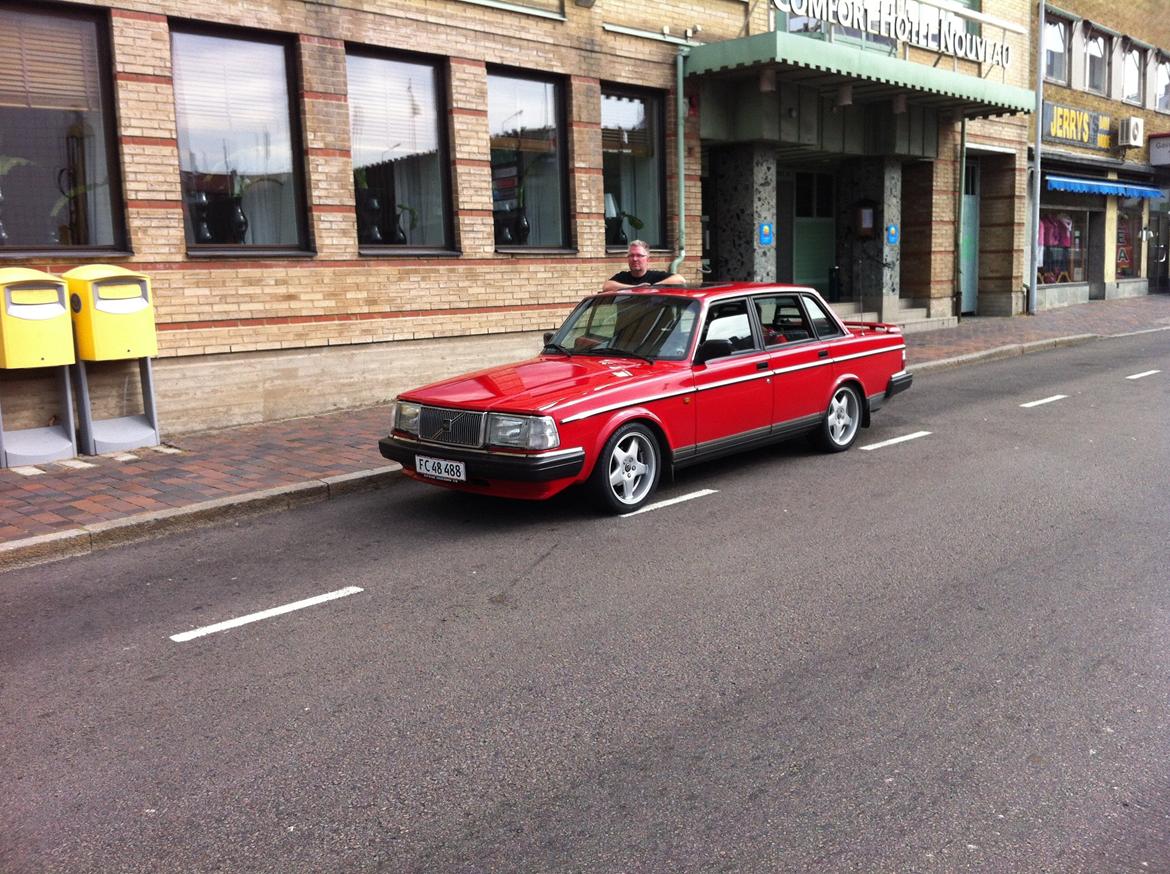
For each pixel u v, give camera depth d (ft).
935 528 21.59
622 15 44.32
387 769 11.93
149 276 31.09
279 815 10.98
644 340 25.58
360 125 37.24
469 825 10.68
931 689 13.69
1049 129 78.38
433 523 23.16
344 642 16.01
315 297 35.58
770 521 22.48
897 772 11.54
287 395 35.17
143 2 30.83
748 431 26.35
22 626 17.17
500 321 41.14
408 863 10.03
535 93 42.45
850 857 9.94
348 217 36.22
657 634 15.96
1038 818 10.56
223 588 18.93
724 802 10.99
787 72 46.88
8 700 14.16
